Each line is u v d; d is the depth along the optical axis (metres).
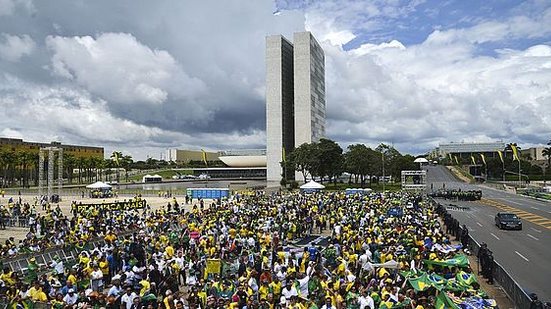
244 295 16.80
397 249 24.58
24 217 50.62
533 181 170.75
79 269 22.30
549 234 44.19
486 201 86.31
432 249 24.03
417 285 17.94
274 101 175.75
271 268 21.75
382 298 16.09
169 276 20.58
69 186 157.62
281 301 15.92
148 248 27.36
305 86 176.88
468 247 33.97
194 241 29.08
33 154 164.62
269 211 45.22
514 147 152.62
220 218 39.06
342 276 19.09
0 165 156.75
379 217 38.41
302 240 37.56
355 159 135.25
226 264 23.28
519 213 64.50
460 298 17.20
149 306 17.12
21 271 23.83
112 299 16.86
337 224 35.34
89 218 43.69
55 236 32.44
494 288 23.94
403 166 154.00
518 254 33.88
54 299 16.83
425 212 47.72
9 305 16.33
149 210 63.75
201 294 17.30
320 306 15.68
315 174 133.62
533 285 24.94
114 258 24.27
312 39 181.88
